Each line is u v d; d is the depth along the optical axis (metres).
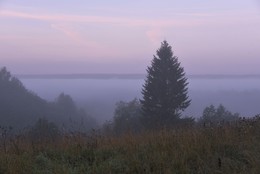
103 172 6.20
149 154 6.76
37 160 6.69
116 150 7.32
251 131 8.18
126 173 6.18
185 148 6.90
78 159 6.93
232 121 9.35
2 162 6.36
